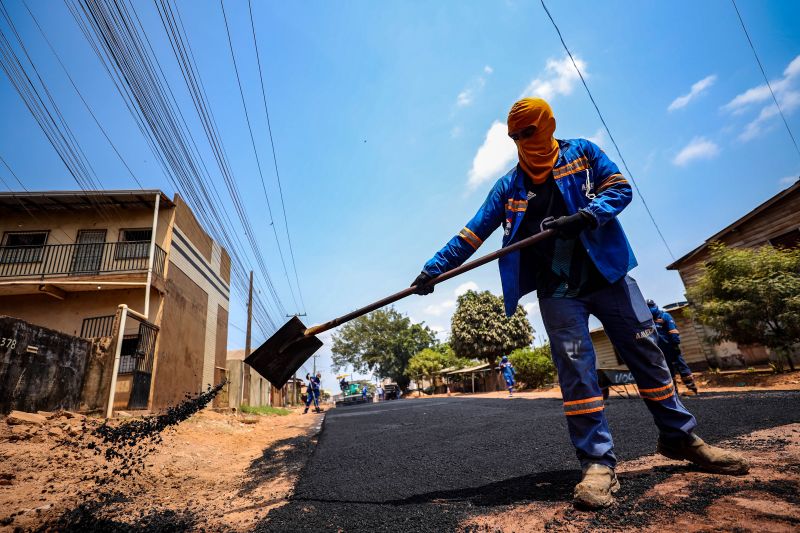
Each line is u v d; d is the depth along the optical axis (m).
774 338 8.54
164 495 2.84
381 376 47.62
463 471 2.60
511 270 2.00
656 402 1.81
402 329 46.75
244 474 3.73
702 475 1.67
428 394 40.59
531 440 3.42
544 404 7.52
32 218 12.90
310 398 17.06
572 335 1.80
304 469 3.54
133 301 12.16
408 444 4.23
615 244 1.84
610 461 1.64
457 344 27.47
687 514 1.29
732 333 9.16
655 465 1.97
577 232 1.70
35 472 3.28
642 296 1.87
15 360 6.36
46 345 7.03
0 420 5.21
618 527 1.29
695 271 13.20
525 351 19.89
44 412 6.65
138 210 13.22
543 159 1.97
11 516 2.22
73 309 12.06
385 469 3.04
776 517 1.15
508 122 1.96
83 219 13.01
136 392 10.27
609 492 1.53
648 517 1.32
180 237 13.77
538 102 1.90
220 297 17.88
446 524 1.61
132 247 12.59
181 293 13.54
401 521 1.74
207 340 15.95
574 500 1.54
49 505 2.44
